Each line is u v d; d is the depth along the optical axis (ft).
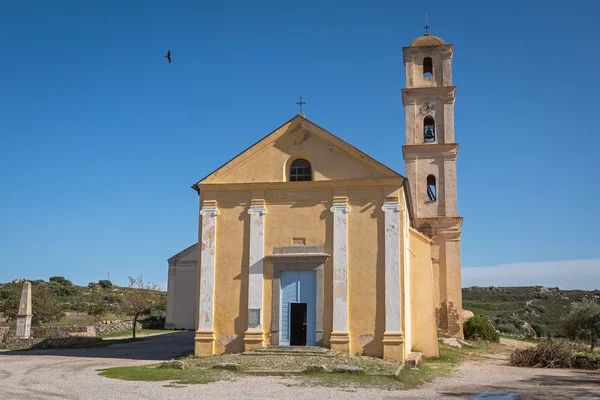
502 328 170.30
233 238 80.18
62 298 225.97
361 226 77.25
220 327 78.07
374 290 75.31
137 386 53.47
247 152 82.02
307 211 79.05
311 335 76.33
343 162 79.36
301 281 77.51
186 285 149.59
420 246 89.04
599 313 114.21
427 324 86.89
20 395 48.26
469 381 64.39
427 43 127.95
